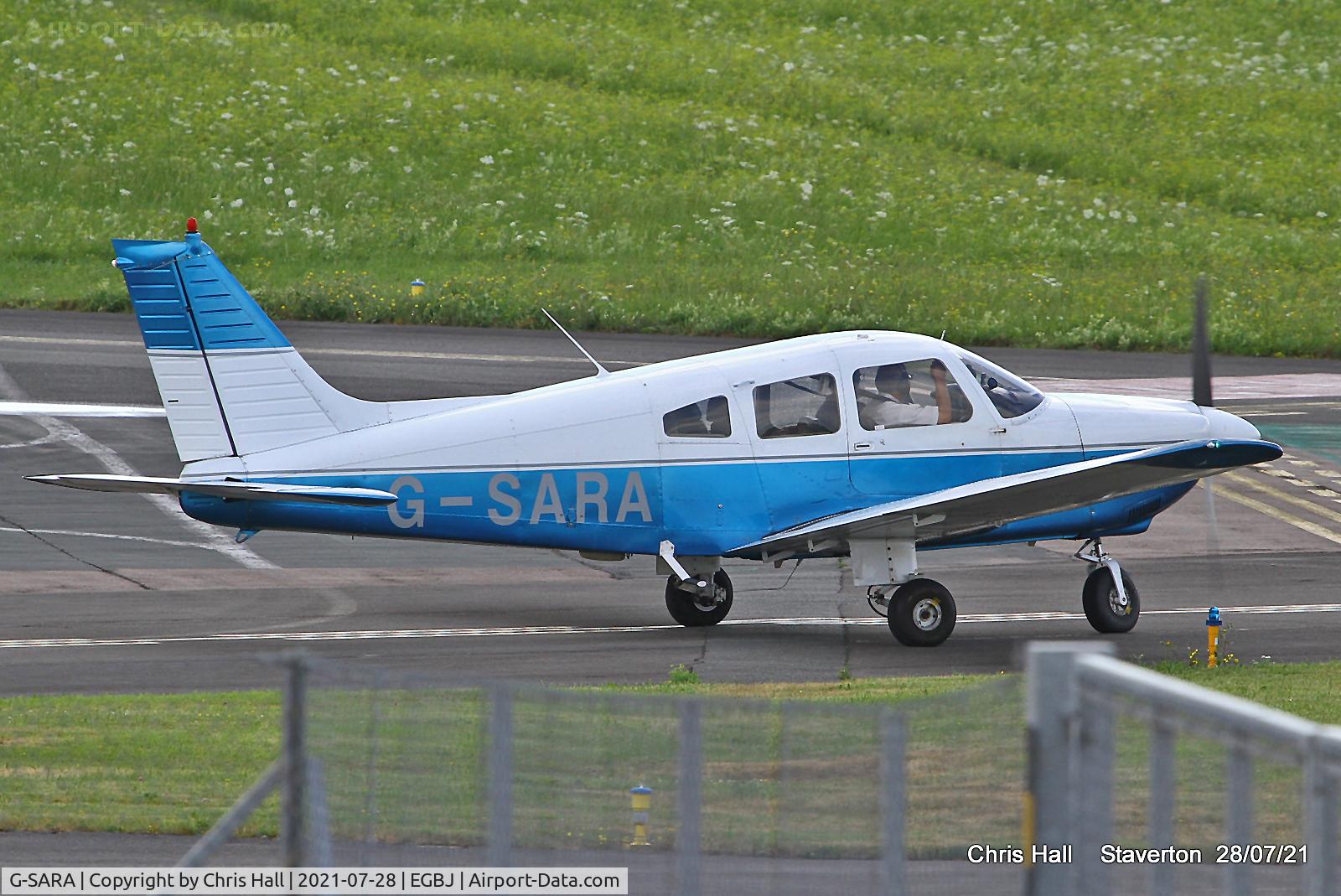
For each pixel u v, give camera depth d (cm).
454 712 2569
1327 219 17312
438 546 7344
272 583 6519
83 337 11625
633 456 5569
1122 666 1923
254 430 5516
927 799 2534
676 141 18088
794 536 5512
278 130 17650
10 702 4447
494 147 17612
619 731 2548
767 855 2442
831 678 5016
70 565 6738
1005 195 17100
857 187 17100
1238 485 8644
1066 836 1948
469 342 11919
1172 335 12581
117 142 17012
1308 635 5784
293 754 2353
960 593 6550
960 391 5750
